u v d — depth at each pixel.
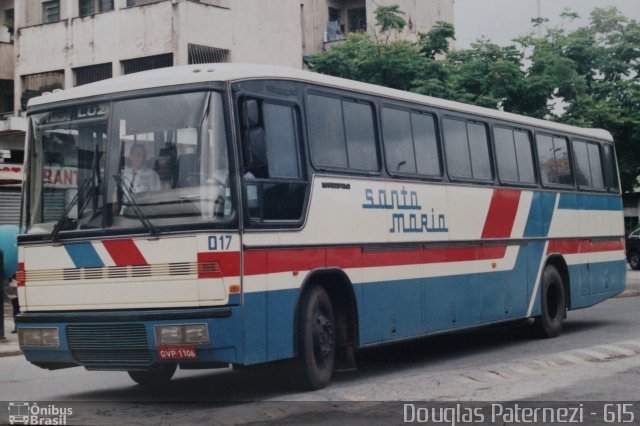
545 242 15.80
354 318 11.04
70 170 9.86
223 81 9.46
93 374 12.61
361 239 11.21
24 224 10.08
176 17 28.70
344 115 11.27
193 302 9.09
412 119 12.63
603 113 26.16
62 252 9.72
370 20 37.72
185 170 9.31
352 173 11.16
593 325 17.88
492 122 14.62
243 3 30.92
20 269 10.02
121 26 29.64
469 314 13.52
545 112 26.70
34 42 31.41
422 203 12.53
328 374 10.57
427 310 12.49
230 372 12.51
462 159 13.69
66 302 9.68
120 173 9.56
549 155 16.30
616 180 18.84
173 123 9.46
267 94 9.98
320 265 10.46
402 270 11.99
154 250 9.24
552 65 26.77
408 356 13.84
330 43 37.97
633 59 28.03
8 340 15.94
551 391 9.96
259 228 9.55
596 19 28.20
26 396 10.60
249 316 9.34
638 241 38.88
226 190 9.27
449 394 9.84
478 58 27.55
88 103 9.91
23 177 10.18
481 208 13.95
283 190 9.98
